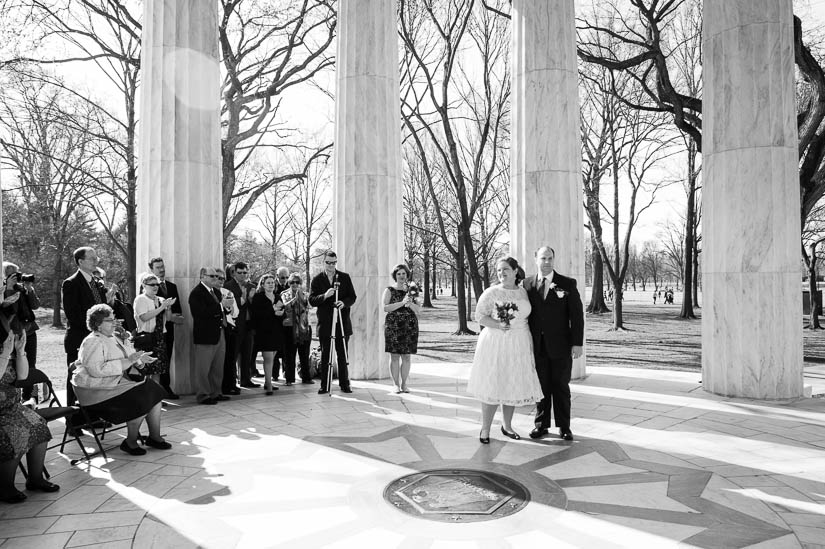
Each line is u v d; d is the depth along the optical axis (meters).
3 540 3.54
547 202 9.34
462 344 18.69
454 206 22.22
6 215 20.09
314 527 3.68
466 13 19.47
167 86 8.34
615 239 23.39
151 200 8.37
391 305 8.24
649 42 18.11
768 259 7.73
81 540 3.54
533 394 5.55
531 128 9.45
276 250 28.53
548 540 3.44
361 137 9.69
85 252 6.62
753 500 4.10
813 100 11.30
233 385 8.41
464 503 4.05
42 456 4.45
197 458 5.25
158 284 7.28
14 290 4.48
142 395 5.36
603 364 13.39
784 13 7.84
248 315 8.62
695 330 22.98
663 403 7.61
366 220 9.66
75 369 5.32
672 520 3.73
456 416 6.91
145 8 8.57
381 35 9.83
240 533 3.61
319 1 16.81
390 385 9.16
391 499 4.15
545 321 5.68
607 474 4.69
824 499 4.12
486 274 25.81
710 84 8.26
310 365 9.87
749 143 7.79
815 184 11.53
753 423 6.46
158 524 3.77
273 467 4.96
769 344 7.75
